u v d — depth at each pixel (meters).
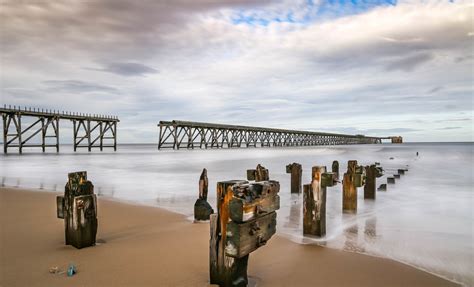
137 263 3.94
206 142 64.44
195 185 12.97
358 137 156.62
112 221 6.36
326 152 49.28
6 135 37.84
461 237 5.79
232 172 18.98
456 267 4.28
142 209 7.66
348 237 5.69
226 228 3.06
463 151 52.72
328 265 4.19
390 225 6.70
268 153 46.69
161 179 15.27
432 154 43.50
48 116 40.69
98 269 3.73
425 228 6.48
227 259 3.16
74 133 47.31
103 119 50.28
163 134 58.59
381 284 3.65
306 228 5.68
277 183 3.50
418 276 3.92
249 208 2.96
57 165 24.00
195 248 4.55
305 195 5.67
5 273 3.60
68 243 4.61
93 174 17.75
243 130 74.25
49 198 8.65
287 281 3.63
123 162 27.58
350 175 7.97
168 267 3.80
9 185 12.44
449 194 11.42
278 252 4.69
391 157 35.25
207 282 3.36
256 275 3.80
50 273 3.60
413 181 15.61
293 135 107.88
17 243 4.68
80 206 4.45
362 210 8.38
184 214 7.11
